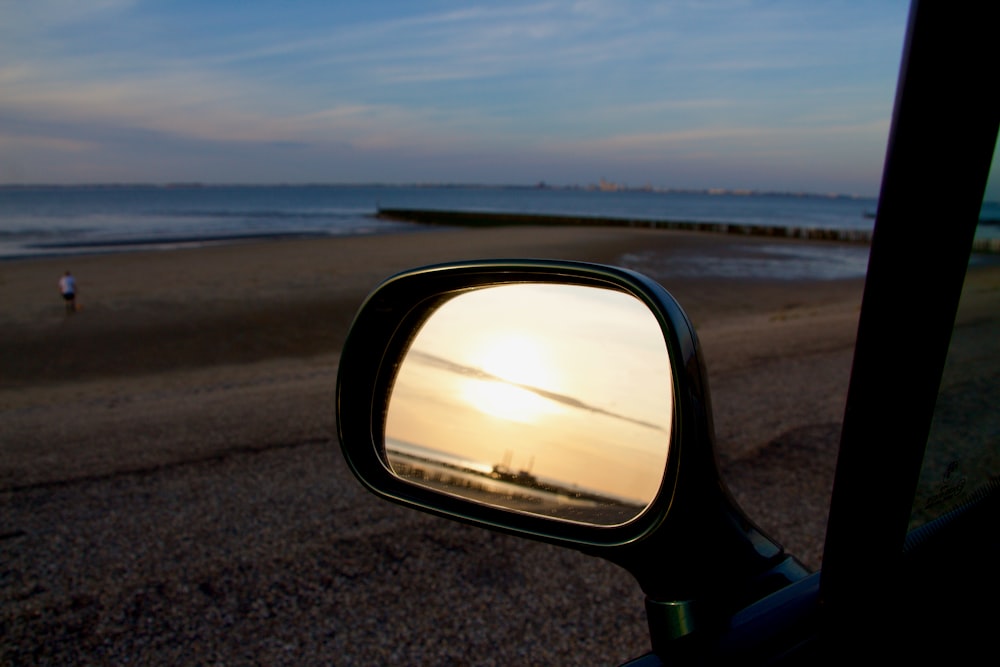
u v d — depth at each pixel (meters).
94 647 2.78
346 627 2.93
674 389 0.94
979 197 0.73
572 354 1.10
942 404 0.87
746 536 1.07
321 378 9.45
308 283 25.64
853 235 67.88
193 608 3.06
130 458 5.21
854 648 0.89
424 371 1.23
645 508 1.00
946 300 0.77
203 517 4.06
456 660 2.71
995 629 0.97
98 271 29.67
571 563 3.48
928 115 0.70
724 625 1.01
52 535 3.83
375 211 126.50
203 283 25.72
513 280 1.17
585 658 2.73
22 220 88.88
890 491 0.83
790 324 13.82
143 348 15.21
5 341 15.92
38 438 6.00
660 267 35.25
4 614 3.03
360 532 3.84
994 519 1.14
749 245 53.38
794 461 4.88
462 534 3.81
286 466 4.95
